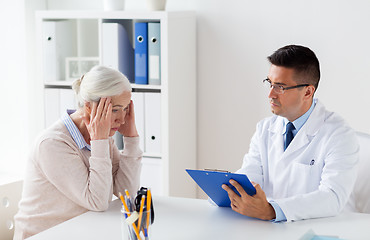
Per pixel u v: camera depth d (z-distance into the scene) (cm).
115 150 223
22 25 344
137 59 312
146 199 158
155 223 176
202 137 346
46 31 332
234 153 339
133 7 348
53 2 365
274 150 216
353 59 305
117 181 217
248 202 175
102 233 167
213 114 341
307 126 206
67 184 192
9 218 229
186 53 325
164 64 304
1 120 359
